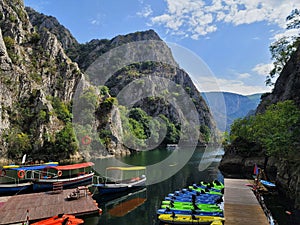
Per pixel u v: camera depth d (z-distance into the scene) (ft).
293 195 58.54
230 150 123.65
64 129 156.35
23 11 228.22
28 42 212.02
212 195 62.08
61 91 195.00
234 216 42.91
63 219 44.65
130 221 48.26
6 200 57.41
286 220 47.65
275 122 82.84
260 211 45.39
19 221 44.11
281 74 141.59
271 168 100.58
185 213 48.21
